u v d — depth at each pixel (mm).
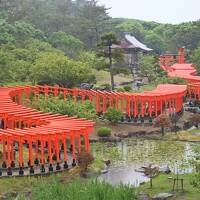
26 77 104062
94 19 158375
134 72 133875
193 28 186125
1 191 44156
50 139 50438
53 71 95750
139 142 68750
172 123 78250
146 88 112375
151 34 197000
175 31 197875
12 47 119188
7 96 74500
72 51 135000
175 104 85625
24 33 137125
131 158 58688
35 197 36375
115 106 83938
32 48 121562
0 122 68625
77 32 157250
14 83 99062
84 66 99375
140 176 50156
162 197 39688
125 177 49781
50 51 123125
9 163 48938
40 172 49406
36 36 141625
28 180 47281
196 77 118750
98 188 35312
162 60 161250
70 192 35062
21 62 105625
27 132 50688
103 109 81688
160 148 64562
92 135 70500
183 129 76188
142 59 133375
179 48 174125
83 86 100750
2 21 133625
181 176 46344
